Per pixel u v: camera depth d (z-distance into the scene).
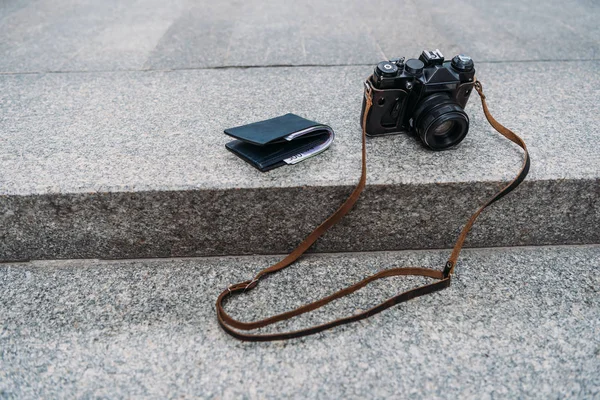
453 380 1.01
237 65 1.85
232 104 1.56
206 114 1.49
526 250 1.37
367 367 1.03
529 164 1.18
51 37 2.15
